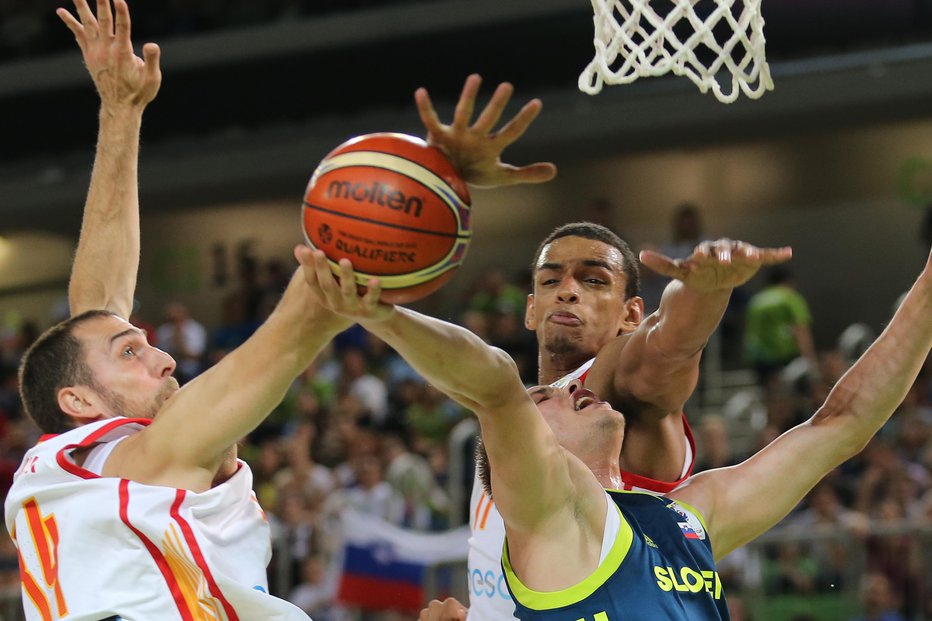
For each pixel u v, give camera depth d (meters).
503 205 25.58
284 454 15.62
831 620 10.56
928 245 21.41
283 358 3.82
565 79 23.66
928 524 10.75
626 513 4.16
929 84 21.59
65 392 4.34
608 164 24.91
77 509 3.97
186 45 24.52
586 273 5.08
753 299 19.03
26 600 4.07
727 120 22.75
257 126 25.53
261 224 26.28
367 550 12.27
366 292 3.34
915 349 4.73
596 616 3.85
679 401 4.63
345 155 3.41
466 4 23.03
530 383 16.94
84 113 25.61
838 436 4.71
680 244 19.97
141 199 25.88
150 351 4.47
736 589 11.09
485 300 18.78
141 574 3.93
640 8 4.47
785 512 4.64
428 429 16.12
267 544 4.27
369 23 23.58
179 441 3.92
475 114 23.78
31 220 26.27
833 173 23.86
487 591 4.61
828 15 22.31
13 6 26.19
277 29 24.05
